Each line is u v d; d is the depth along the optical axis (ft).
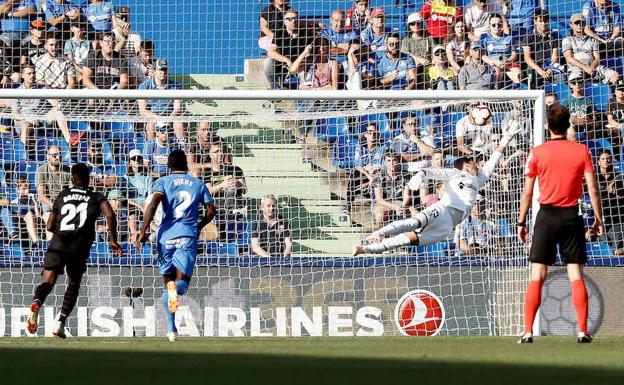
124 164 107.76
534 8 125.08
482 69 123.44
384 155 108.88
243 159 111.75
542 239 61.62
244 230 106.32
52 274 75.66
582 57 122.42
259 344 63.67
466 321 97.71
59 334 76.59
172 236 71.05
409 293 98.37
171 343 66.90
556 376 38.58
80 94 86.69
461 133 106.11
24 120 106.83
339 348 57.16
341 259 98.63
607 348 56.70
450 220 100.01
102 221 105.91
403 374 39.37
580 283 62.13
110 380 37.42
